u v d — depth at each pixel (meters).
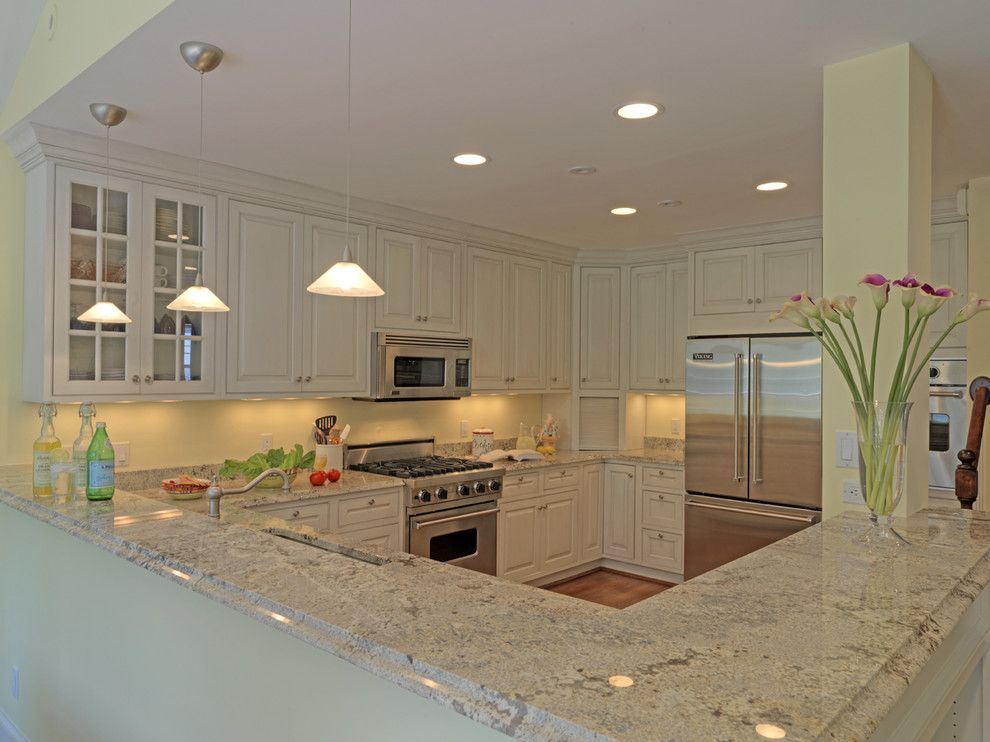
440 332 4.35
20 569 2.68
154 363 3.06
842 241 2.10
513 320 4.88
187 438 3.49
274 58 2.11
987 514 2.07
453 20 1.87
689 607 1.23
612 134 2.77
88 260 2.87
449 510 4.05
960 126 2.66
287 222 3.54
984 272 3.34
